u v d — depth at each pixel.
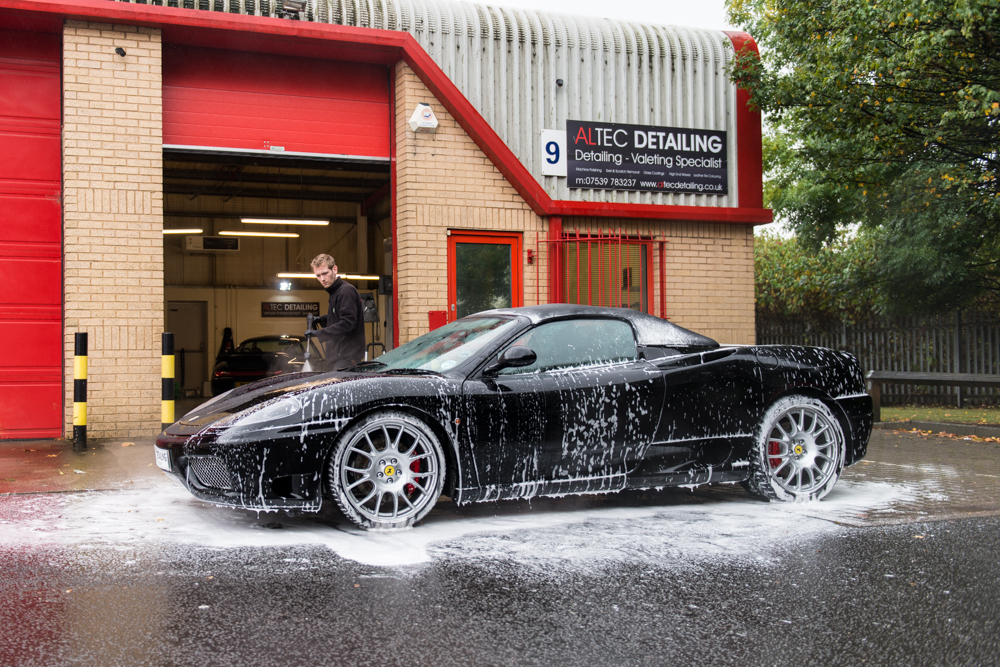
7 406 8.62
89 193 8.66
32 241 8.76
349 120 10.13
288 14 9.49
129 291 8.77
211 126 9.53
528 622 3.09
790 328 16.88
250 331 23.72
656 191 11.05
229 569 3.75
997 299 14.39
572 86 10.73
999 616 3.19
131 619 3.07
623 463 5.05
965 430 9.80
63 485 5.84
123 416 8.70
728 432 5.32
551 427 4.86
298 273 23.88
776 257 17.41
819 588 3.55
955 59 10.01
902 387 14.54
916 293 13.90
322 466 4.42
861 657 2.78
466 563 3.91
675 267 11.07
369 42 9.52
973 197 12.20
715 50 11.48
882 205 13.94
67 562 3.84
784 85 11.04
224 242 22.89
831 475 5.60
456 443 4.66
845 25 10.50
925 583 3.62
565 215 10.44
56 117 8.87
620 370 5.12
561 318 5.18
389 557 4.01
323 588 3.48
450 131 10.03
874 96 10.77
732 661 2.73
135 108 8.84
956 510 5.23
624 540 4.40
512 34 10.47
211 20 8.88
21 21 8.52
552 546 4.26
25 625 3.00
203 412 4.91
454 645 2.85
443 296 9.93
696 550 4.19
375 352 15.96
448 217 9.98
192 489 4.50
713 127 11.41
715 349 5.41
